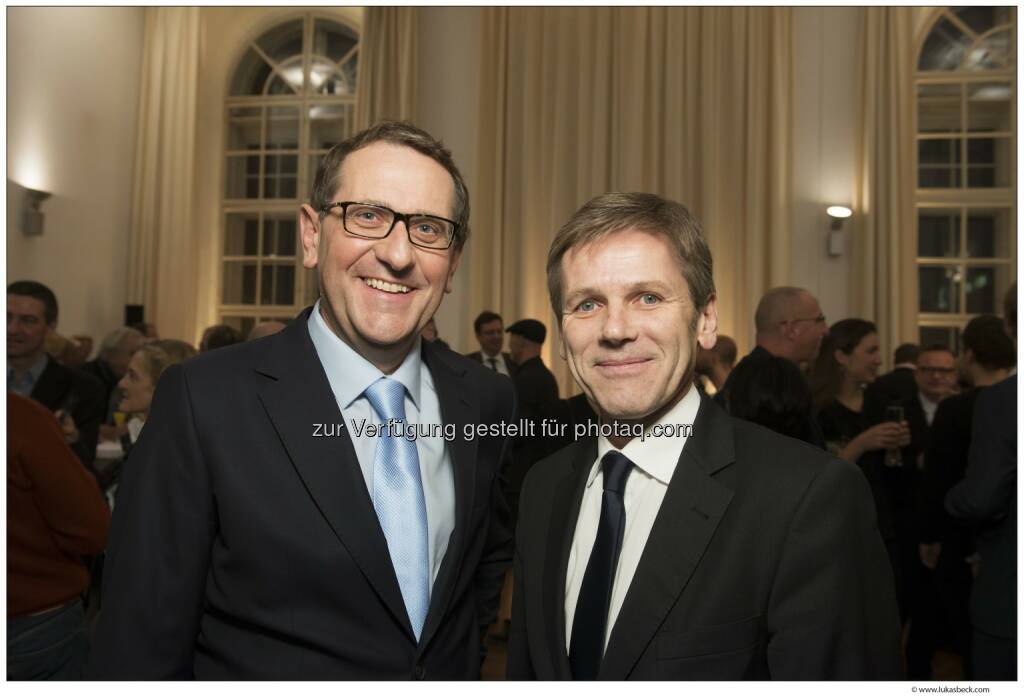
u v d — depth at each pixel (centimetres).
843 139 733
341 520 107
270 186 891
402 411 119
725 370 335
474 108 777
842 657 87
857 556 91
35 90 707
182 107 863
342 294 115
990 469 179
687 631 90
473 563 126
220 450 107
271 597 106
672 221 99
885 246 710
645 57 746
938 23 776
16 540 163
